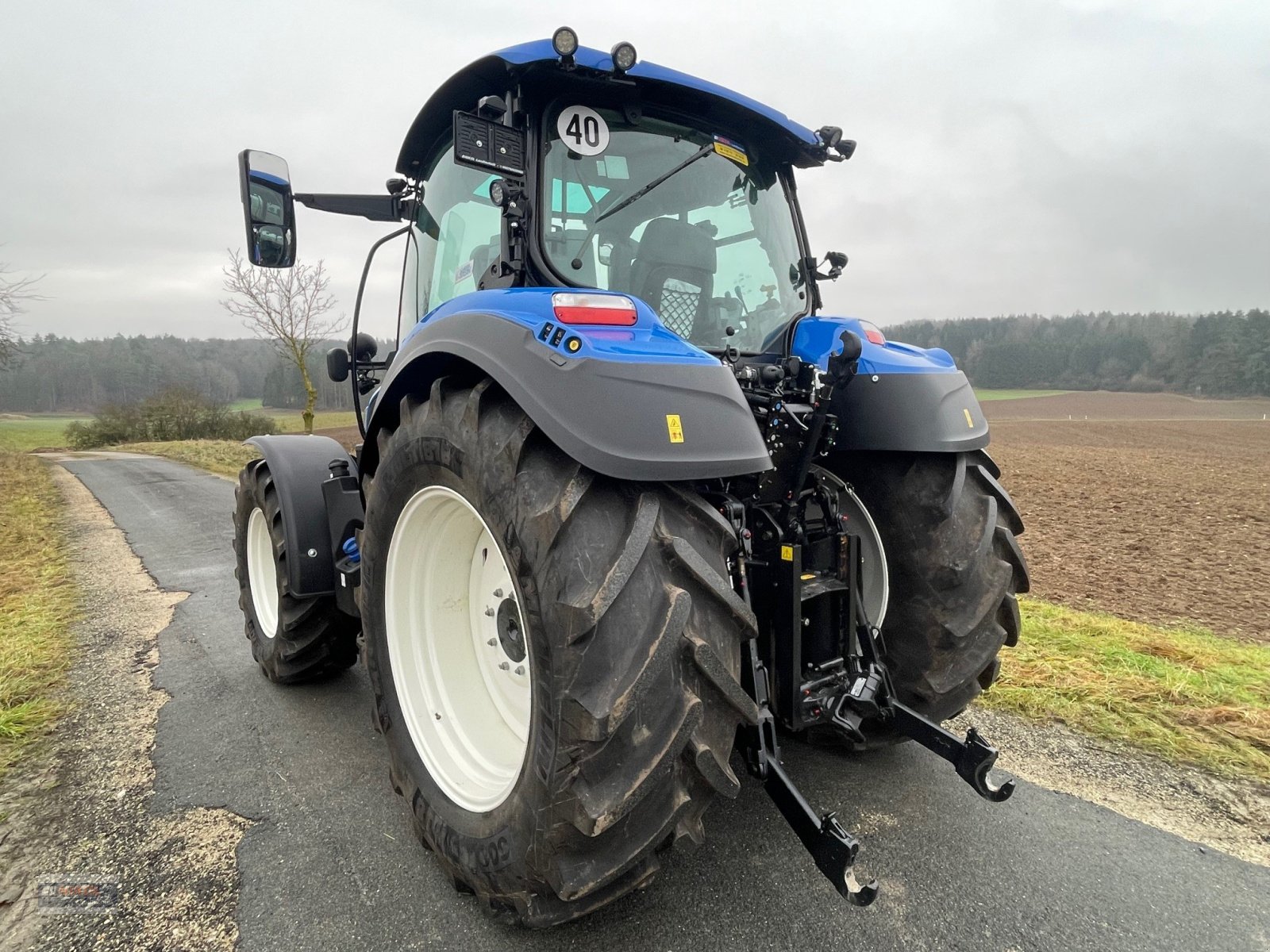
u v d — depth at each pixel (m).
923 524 2.41
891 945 1.83
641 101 2.33
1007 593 2.48
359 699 3.51
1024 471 17.61
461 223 2.65
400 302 3.34
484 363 1.78
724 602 1.63
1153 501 11.93
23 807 2.57
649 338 1.78
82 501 12.52
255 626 3.81
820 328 2.49
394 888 2.11
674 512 1.67
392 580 2.27
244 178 2.78
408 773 2.22
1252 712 2.95
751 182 2.60
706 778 1.60
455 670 2.33
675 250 2.38
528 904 1.71
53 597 5.64
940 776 2.62
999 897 1.99
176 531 9.02
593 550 1.57
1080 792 2.50
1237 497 12.41
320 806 2.55
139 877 2.18
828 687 2.23
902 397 2.41
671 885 2.06
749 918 1.93
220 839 2.36
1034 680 3.30
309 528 3.20
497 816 1.81
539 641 1.58
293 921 1.97
